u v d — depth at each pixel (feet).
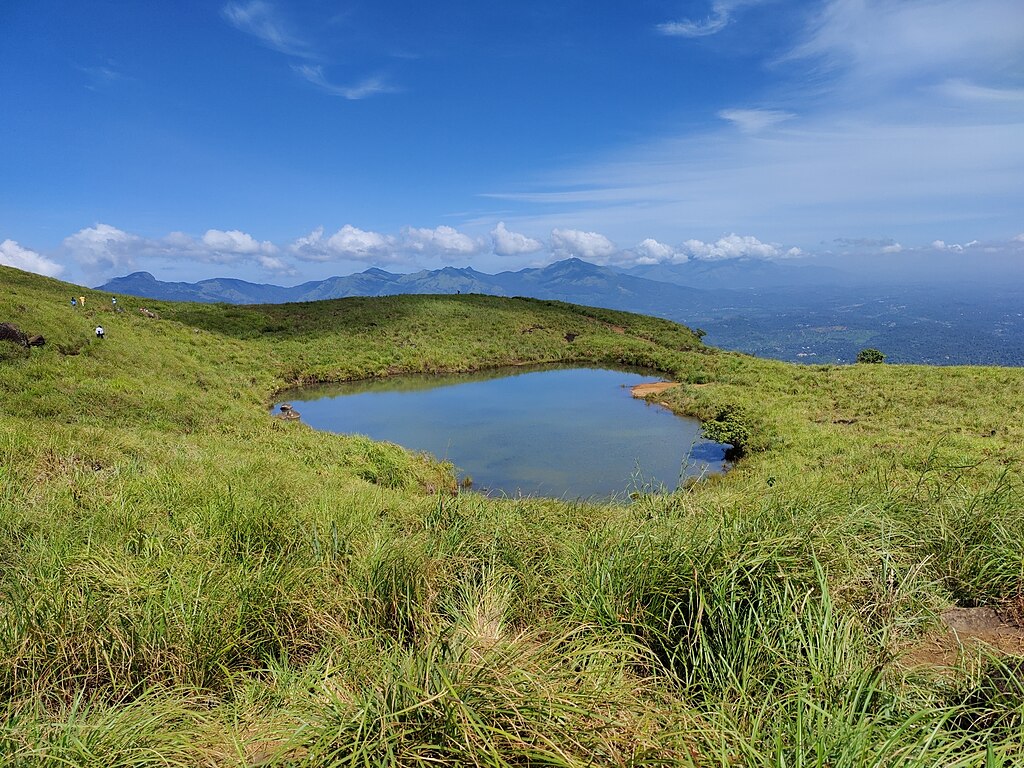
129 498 19.65
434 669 7.08
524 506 22.16
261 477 28.19
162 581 11.60
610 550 12.14
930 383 78.07
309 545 14.90
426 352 136.46
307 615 11.14
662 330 176.45
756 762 5.98
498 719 6.39
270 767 6.37
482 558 13.85
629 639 8.78
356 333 146.82
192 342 106.93
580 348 151.94
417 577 12.14
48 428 31.94
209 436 45.73
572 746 6.18
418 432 71.67
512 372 130.82
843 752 5.69
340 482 35.55
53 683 8.97
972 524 12.08
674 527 12.27
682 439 66.90
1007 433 51.75
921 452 41.39
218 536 15.06
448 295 204.13
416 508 23.66
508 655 7.51
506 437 68.44
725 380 100.58
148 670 9.36
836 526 11.67
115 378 57.88
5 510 16.89
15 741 6.97
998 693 7.13
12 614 10.03
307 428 59.62
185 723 7.54
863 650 8.04
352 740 6.39
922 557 11.34
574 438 67.67
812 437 54.85
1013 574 10.37
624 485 50.26
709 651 8.32
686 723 6.46
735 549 10.35
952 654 8.71
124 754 6.75
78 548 13.71
